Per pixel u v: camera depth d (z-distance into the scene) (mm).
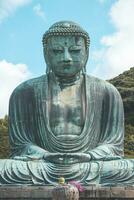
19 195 18984
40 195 18891
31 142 22109
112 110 22703
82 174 20234
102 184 20000
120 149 22094
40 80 22828
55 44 22453
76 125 22188
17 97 22812
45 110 22156
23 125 22438
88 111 22188
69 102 22453
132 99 60344
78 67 22516
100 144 22078
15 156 21344
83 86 22812
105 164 20484
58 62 22359
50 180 20203
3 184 20188
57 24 22781
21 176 20234
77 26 22688
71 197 13047
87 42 22938
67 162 20531
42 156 20844
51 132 21781
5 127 46250
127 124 58250
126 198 18875
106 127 22531
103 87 22938
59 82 22750
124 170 20359
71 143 21594
